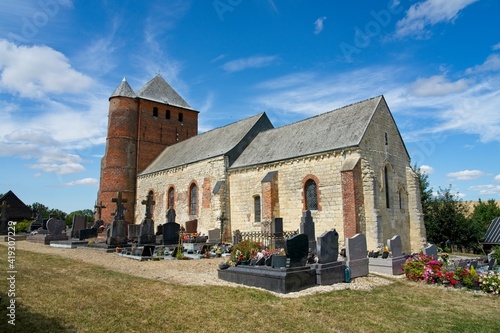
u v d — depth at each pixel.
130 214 40.25
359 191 19.62
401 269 15.20
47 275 11.24
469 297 11.37
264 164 24.98
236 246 16.36
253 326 7.66
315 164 21.88
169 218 24.98
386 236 20.77
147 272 13.33
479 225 36.50
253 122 31.39
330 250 12.57
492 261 18.66
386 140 22.81
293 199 22.89
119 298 8.87
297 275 11.05
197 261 16.73
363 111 22.89
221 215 26.89
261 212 23.95
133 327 7.10
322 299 9.97
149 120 43.50
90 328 6.83
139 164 41.75
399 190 23.36
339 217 20.22
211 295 9.73
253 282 11.42
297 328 7.71
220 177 28.14
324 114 26.00
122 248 19.75
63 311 7.58
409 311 9.53
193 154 33.97
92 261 15.51
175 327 7.30
